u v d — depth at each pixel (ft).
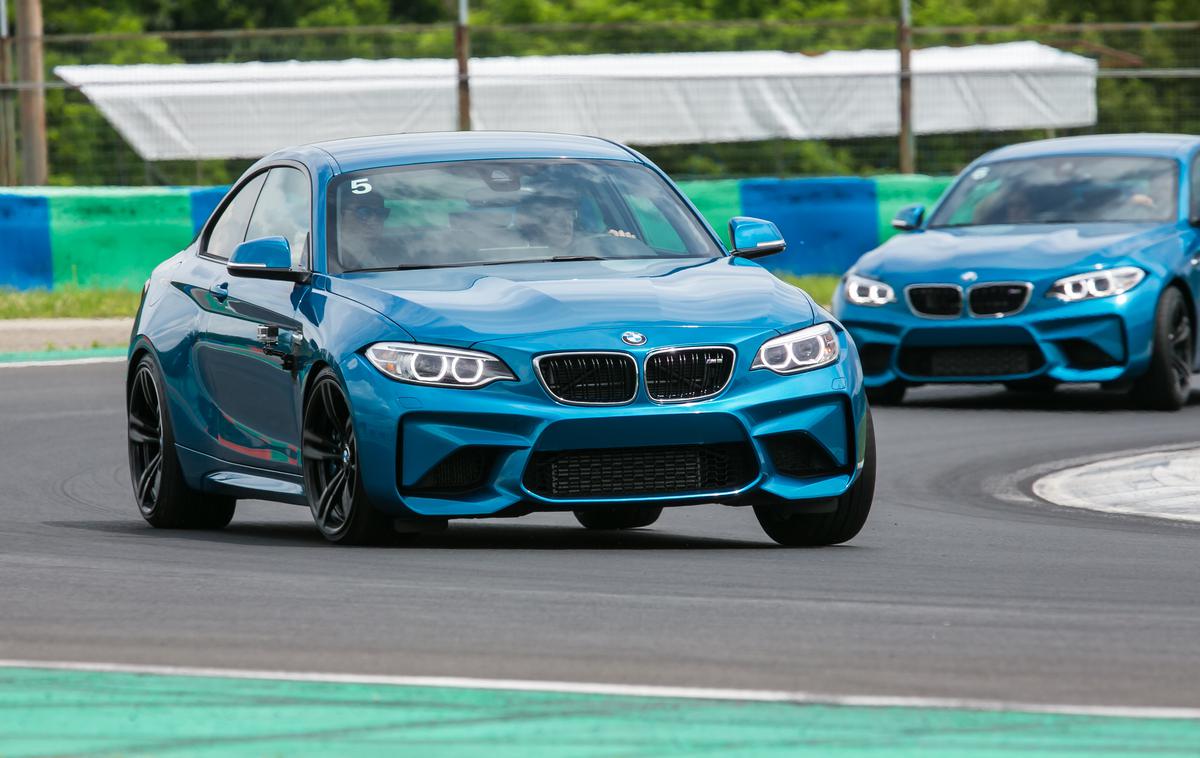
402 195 94.02
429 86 353.31
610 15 477.77
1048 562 82.79
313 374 87.35
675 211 96.94
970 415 154.40
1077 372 155.74
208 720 50.55
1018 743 47.88
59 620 66.39
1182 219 165.78
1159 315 156.56
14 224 245.65
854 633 63.46
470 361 81.56
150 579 75.97
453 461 82.07
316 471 88.33
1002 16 504.02
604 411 81.00
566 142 100.68
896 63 372.58
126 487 119.24
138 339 103.71
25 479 122.31
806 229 272.51
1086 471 119.65
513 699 53.06
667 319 83.05
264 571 78.18
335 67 354.54
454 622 65.41
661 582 75.10
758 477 82.79
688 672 56.90
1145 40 457.68
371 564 80.02
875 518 101.24
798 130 367.66
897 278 160.66
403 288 86.63
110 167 381.60
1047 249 159.02
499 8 495.41
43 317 230.48
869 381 161.38
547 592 72.08
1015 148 179.83
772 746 47.50
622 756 46.50
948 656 59.52
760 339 83.71
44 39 278.87
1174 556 84.99
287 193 97.81
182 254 106.63
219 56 495.00
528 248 91.56
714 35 470.39
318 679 55.77
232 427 95.14
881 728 49.47
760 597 71.26
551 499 81.20
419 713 51.29
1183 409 158.61
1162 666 57.98
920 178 272.92
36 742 48.26
